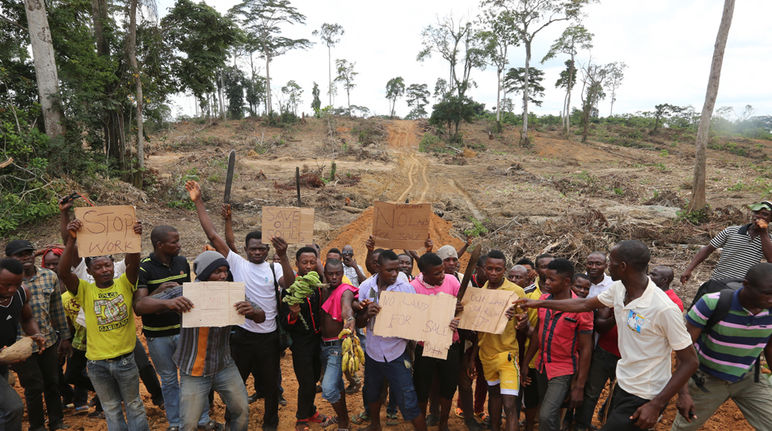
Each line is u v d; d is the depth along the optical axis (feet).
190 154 131.95
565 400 15.31
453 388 15.69
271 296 15.94
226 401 14.16
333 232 51.62
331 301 15.98
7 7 58.75
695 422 13.69
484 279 17.53
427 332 13.98
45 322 15.79
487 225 58.65
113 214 13.33
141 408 14.51
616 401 12.50
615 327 15.15
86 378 17.03
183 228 53.21
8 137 50.29
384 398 18.22
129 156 66.59
